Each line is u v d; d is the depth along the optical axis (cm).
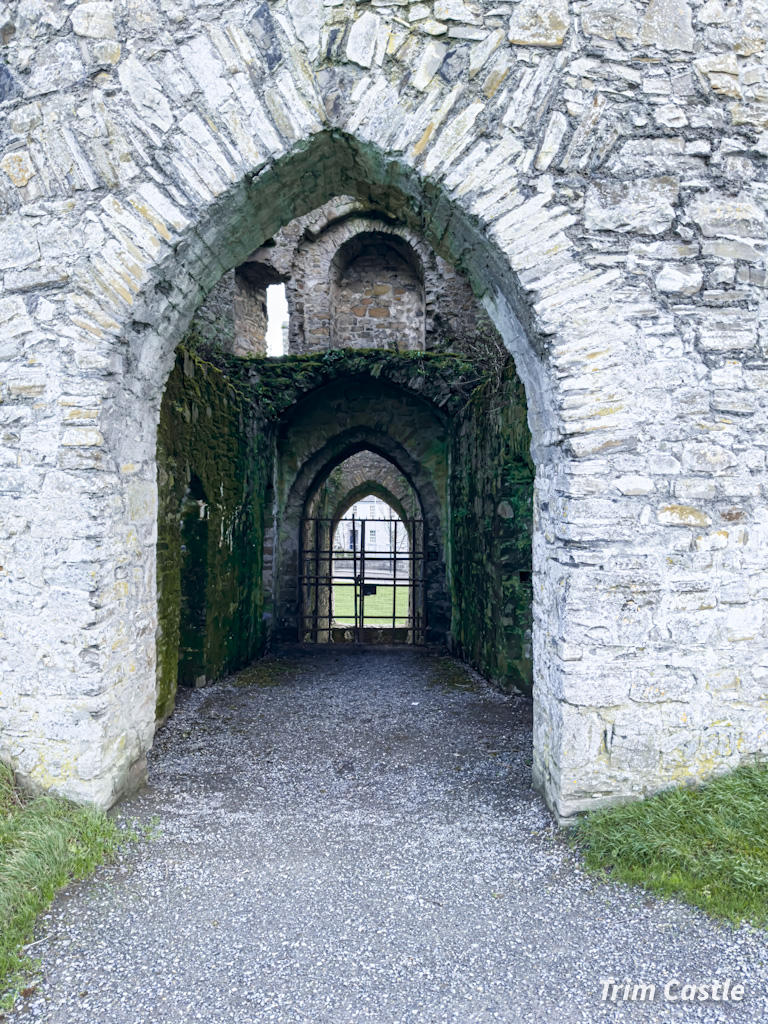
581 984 188
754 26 267
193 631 513
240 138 273
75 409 274
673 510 265
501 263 275
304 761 367
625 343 264
